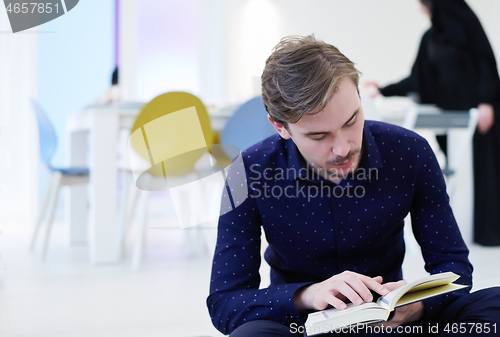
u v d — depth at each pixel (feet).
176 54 13.61
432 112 8.86
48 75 12.62
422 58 10.70
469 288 2.77
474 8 13.35
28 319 5.02
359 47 13.78
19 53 12.07
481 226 9.50
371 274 2.98
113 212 7.83
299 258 2.95
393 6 13.99
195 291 6.15
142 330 4.68
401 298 2.27
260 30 13.24
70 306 5.49
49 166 8.59
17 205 12.12
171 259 8.16
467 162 9.79
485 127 9.59
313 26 13.48
